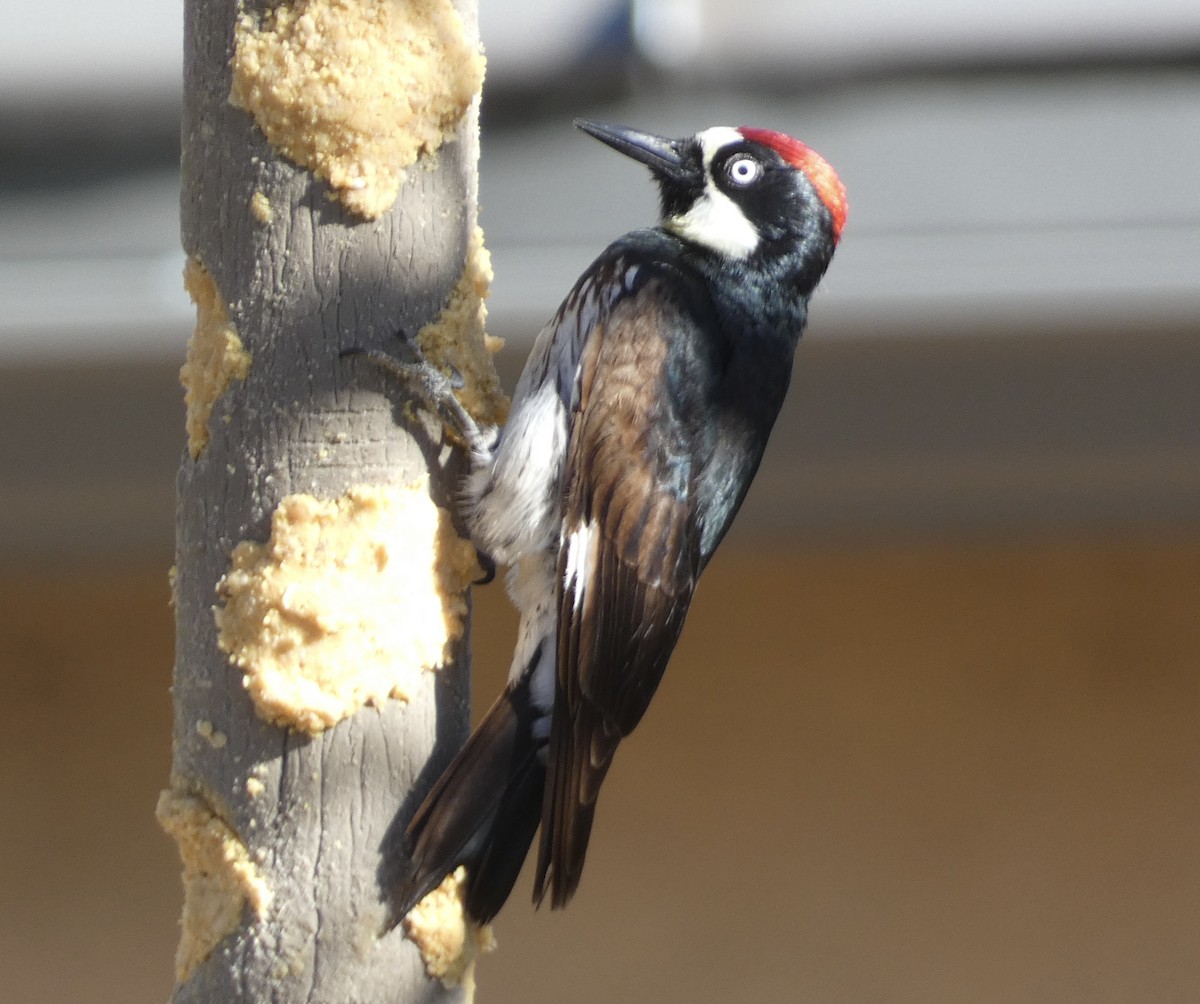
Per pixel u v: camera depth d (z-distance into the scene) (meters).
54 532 12.34
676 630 7.61
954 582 13.05
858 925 12.86
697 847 13.00
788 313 8.33
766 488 11.78
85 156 11.02
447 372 6.26
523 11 11.35
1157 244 10.02
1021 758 12.94
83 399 10.46
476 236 6.48
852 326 9.99
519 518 7.13
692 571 7.71
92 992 12.81
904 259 10.05
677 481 7.61
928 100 11.38
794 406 10.70
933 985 12.82
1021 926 12.82
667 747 13.06
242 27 6.06
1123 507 12.33
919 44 11.52
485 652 13.06
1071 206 10.31
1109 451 10.97
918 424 10.74
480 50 6.39
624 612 7.41
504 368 10.30
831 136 11.19
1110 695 12.93
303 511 6.03
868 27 11.53
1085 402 10.58
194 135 6.17
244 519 6.06
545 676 7.17
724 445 7.91
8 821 12.91
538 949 12.97
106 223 10.70
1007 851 12.88
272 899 5.97
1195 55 11.42
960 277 9.90
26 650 13.03
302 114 6.02
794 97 11.46
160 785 12.99
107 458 10.86
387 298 6.16
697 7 11.41
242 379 6.09
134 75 11.11
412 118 6.14
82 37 11.13
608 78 11.37
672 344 7.74
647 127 11.28
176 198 10.92
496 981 12.94
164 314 9.97
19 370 10.12
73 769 12.98
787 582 13.12
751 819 13.01
